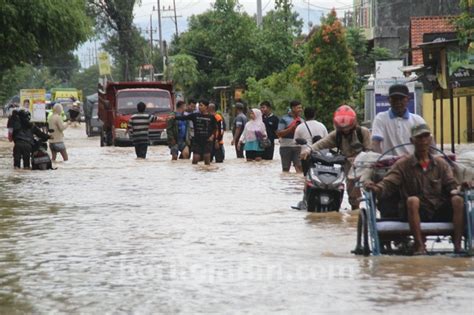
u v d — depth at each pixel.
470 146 63.03
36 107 79.31
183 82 135.38
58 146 53.78
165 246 21.42
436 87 53.38
